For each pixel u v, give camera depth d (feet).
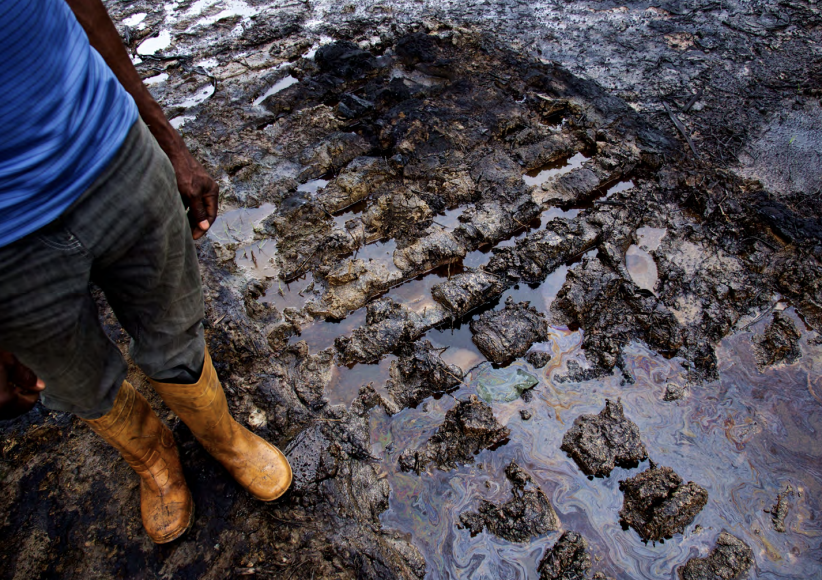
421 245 8.74
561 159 10.64
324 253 8.90
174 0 15.90
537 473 6.61
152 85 12.53
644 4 15.21
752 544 6.06
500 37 13.75
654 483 6.37
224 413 5.56
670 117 11.28
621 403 7.22
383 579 5.69
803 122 11.10
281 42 13.82
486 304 8.32
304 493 6.28
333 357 7.63
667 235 9.14
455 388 7.38
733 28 14.05
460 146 10.57
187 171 4.82
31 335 3.55
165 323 4.53
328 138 10.74
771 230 9.04
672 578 5.83
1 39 2.81
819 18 14.28
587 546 6.02
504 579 5.83
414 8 15.16
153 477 5.73
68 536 5.98
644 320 7.90
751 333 7.87
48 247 3.35
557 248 8.73
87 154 3.36
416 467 6.65
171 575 5.70
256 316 8.09
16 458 6.61
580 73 12.63
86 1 3.80
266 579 5.64
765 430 6.94
